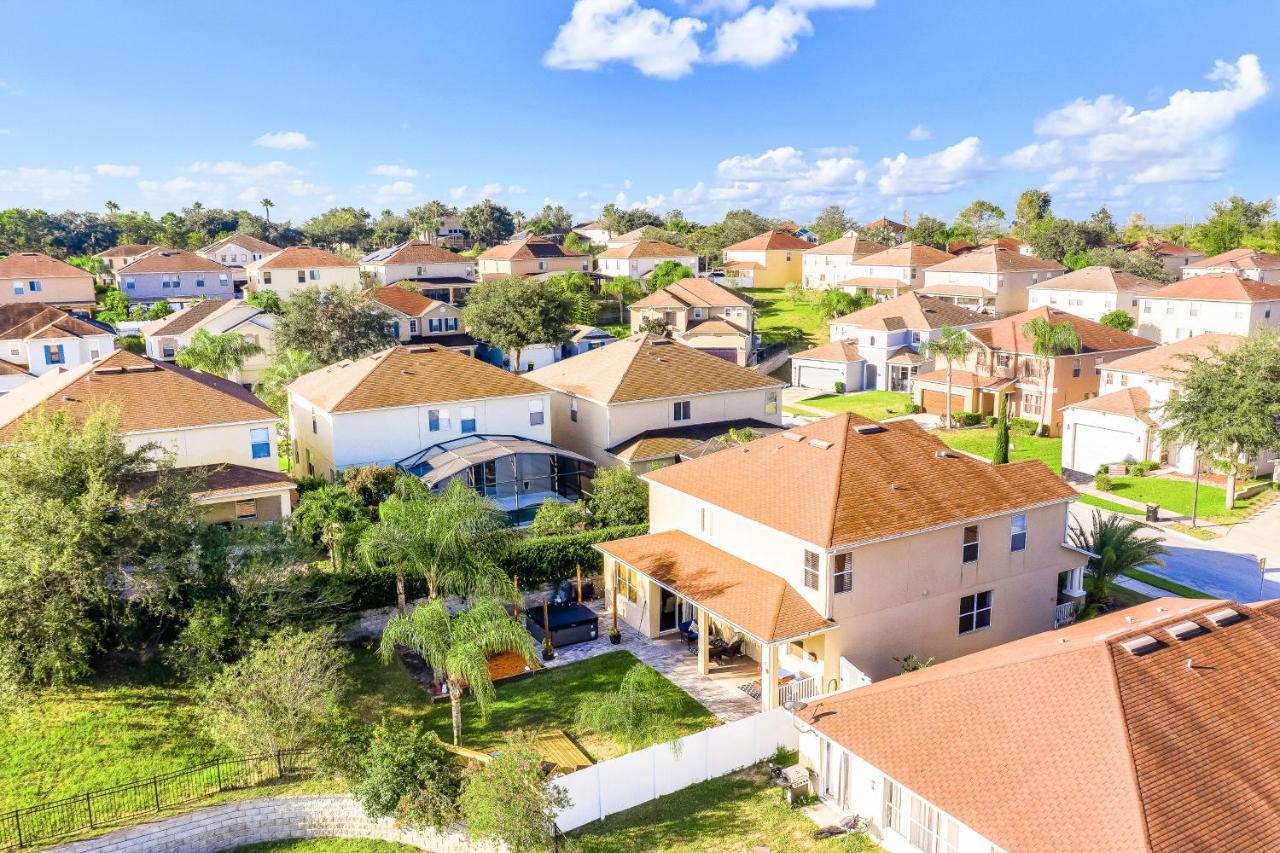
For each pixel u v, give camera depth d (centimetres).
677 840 2205
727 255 13450
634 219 18812
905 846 2108
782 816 2288
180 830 2209
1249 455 4572
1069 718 1972
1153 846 1623
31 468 2589
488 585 2867
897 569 2912
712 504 3241
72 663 2469
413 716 2755
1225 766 1850
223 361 6912
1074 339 6400
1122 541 3609
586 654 3191
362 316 7244
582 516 3888
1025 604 3288
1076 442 5825
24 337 7306
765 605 2819
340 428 4350
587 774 2267
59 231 16800
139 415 3784
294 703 2398
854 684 2828
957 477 3197
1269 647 2280
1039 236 13512
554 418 5444
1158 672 2080
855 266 11400
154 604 2616
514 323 7950
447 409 4634
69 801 2209
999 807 1830
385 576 3228
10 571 2397
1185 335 8112
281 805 2308
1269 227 14300
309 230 19050
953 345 6562
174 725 2556
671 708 2692
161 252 11025
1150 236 16088
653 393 4966
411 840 2286
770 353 9144
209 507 3656
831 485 2986
